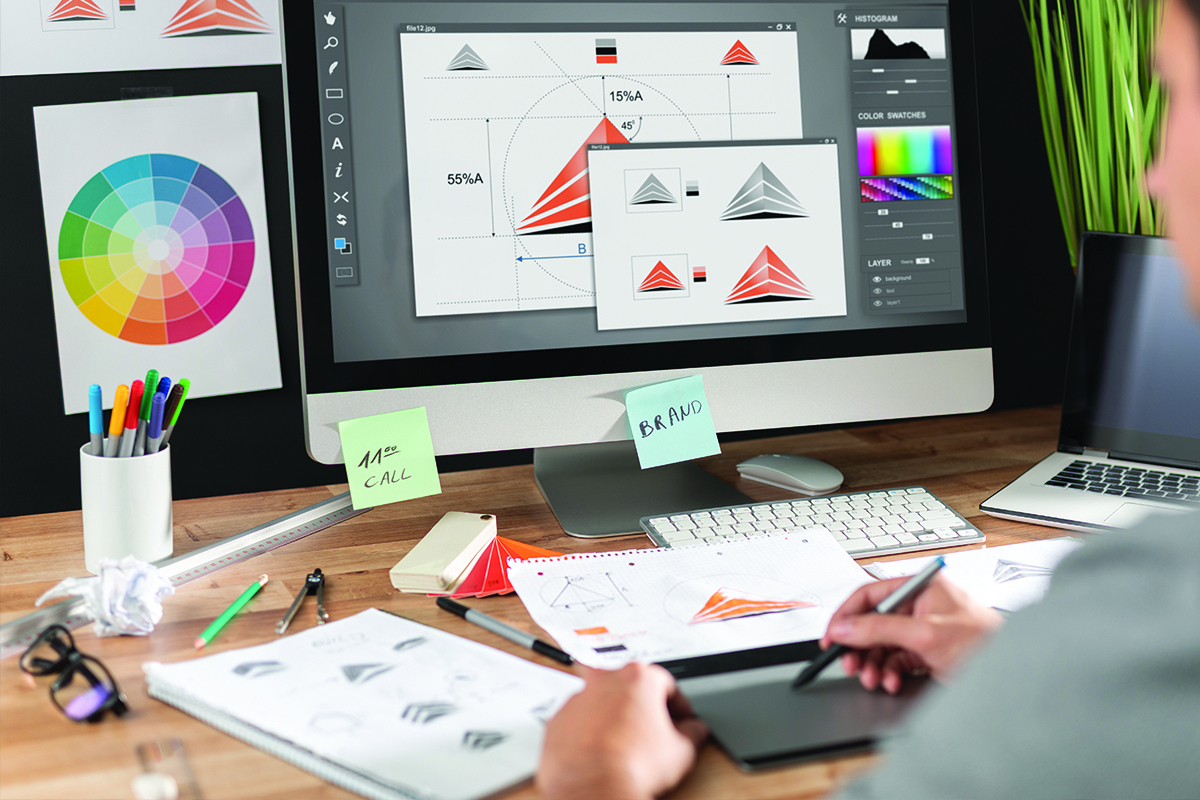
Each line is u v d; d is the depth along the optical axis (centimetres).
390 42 79
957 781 28
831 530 77
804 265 88
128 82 115
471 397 81
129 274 118
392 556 77
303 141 77
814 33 88
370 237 79
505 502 91
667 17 84
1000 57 135
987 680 29
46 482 120
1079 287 92
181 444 123
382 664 55
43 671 56
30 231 115
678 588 66
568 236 83
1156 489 83
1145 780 26
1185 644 27
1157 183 32
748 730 48
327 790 44
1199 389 86
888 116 90
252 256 122
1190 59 30
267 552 78
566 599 64
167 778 45
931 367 91
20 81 112
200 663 55
